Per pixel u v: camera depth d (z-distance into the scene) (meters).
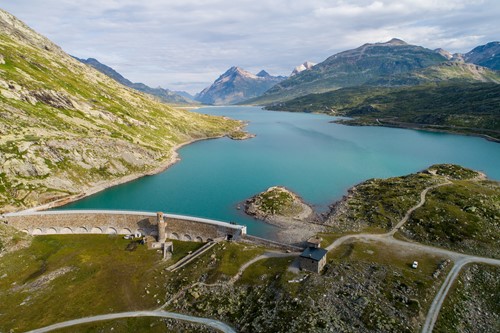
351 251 106.62
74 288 98.94
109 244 126.31
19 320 85.31
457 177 187.75
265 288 90.31
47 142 190.75
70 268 109.19
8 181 165.50
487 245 108.12
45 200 167.38
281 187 186.62
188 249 122.44
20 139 185.75
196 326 81.31
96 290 98.06
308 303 79.69
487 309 81.12
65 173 186.62
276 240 130.38
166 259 116.00
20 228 134.88
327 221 143.62
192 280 99.38
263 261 104.31
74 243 126.69
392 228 126.00
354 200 162.12
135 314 87.44
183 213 160.75
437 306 78.88
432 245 111.62
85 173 196.12
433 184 164.75
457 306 79.81
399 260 99.88
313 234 131.88
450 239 113.25
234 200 177.00
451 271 93.62
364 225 132.62
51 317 86.50
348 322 74.62
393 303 79.31
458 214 126.44
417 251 106.44
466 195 144.88
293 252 110.06
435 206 135.38
